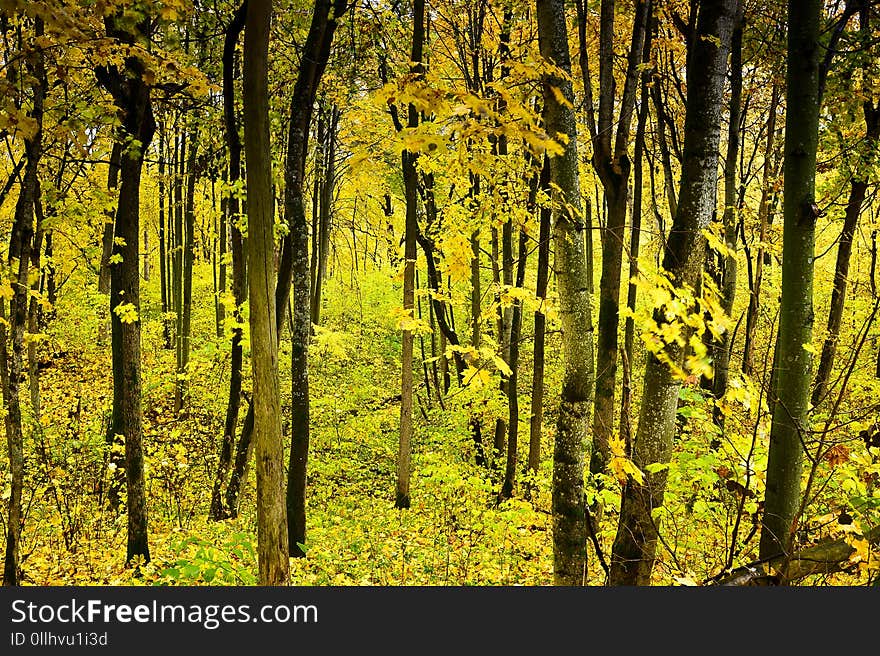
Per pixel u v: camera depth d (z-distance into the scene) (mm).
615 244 4820
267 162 3012
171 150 15141
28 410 11047
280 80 9797
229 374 14781
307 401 7246
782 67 7211
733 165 7566
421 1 8555
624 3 6855
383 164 11906
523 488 9453
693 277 3395
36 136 5441
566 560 4145
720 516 4480
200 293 21906
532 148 2668
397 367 17141
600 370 4906
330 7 7301
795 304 3197
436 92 2635
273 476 3076
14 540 5508
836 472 3314
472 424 11602
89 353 16672
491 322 12609
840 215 8000
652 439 3496
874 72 7199
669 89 9102
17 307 5527
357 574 6418
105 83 6250
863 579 3525
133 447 6520
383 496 10609
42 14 3475
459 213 7805
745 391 3158
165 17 4730
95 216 7012
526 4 8109
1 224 8766
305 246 7332
